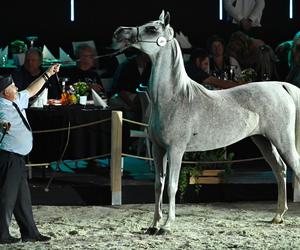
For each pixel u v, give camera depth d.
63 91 14.61
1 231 10.38
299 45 15.67
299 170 11.52
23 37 17.89
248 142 15.25
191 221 11.98
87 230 11.35
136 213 12.66
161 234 10.93
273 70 17.22
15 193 10.34
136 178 14.27
